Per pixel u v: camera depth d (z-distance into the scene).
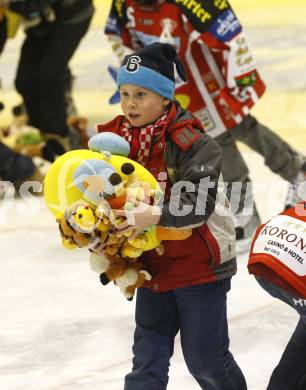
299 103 19.27
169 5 10.79
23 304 10.26
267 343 8.88
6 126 16.81
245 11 29.97
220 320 6.66
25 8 14.64
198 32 10.80
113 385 8.07
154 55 6.51
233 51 10.95
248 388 7.88
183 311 6.70
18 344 9.14
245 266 11.16
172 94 6.62
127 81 6.53
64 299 10.36
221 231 6.61
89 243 6.28
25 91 15.57
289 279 6.07
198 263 6.54
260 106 19.12
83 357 8.76
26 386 8.15
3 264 11.66
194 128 6.57
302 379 6.60
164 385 6.85
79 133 15.86
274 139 11.89
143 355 6.80
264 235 6.30
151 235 6.39
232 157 11.55
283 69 22.05
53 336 9.30
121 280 6.52
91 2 15.38
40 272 11.32
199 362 6.70
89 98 20.41
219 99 11.25
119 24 11.27
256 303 9.96
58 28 15.08
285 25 27.41
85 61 23.89
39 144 15.80
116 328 9.45
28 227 13.12
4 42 15.25
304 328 6.53
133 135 6.61
